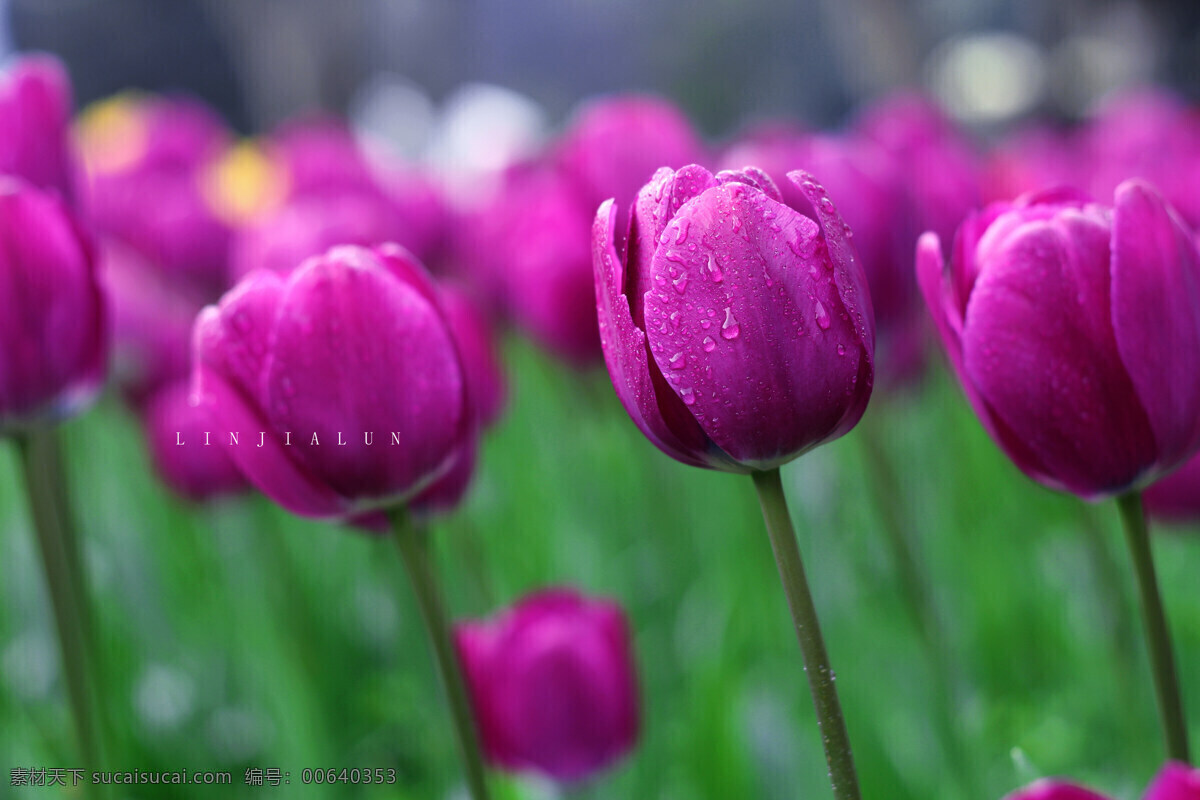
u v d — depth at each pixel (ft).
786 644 3.58
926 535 4.07
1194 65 9.67
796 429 1.93
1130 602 3.69
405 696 3.58
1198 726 3.23
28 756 3.21
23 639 4.23
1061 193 2.09
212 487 3.57
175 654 4.23
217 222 4.85
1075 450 2.02
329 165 4.86
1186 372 2.01
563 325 3.86
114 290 3.79
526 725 2.60
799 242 1.93
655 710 3.46
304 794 3.13
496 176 5.41
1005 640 3.72
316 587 4.33
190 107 7.48
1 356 2.41
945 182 3.11
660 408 1.95
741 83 16.65
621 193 3.76
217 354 2.18
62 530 2.77
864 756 3.06
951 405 4.30
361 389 2.17
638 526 4.65
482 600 3.12
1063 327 2.01
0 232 2.39
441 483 2.40
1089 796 1.87
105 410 5.18
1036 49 10.23
